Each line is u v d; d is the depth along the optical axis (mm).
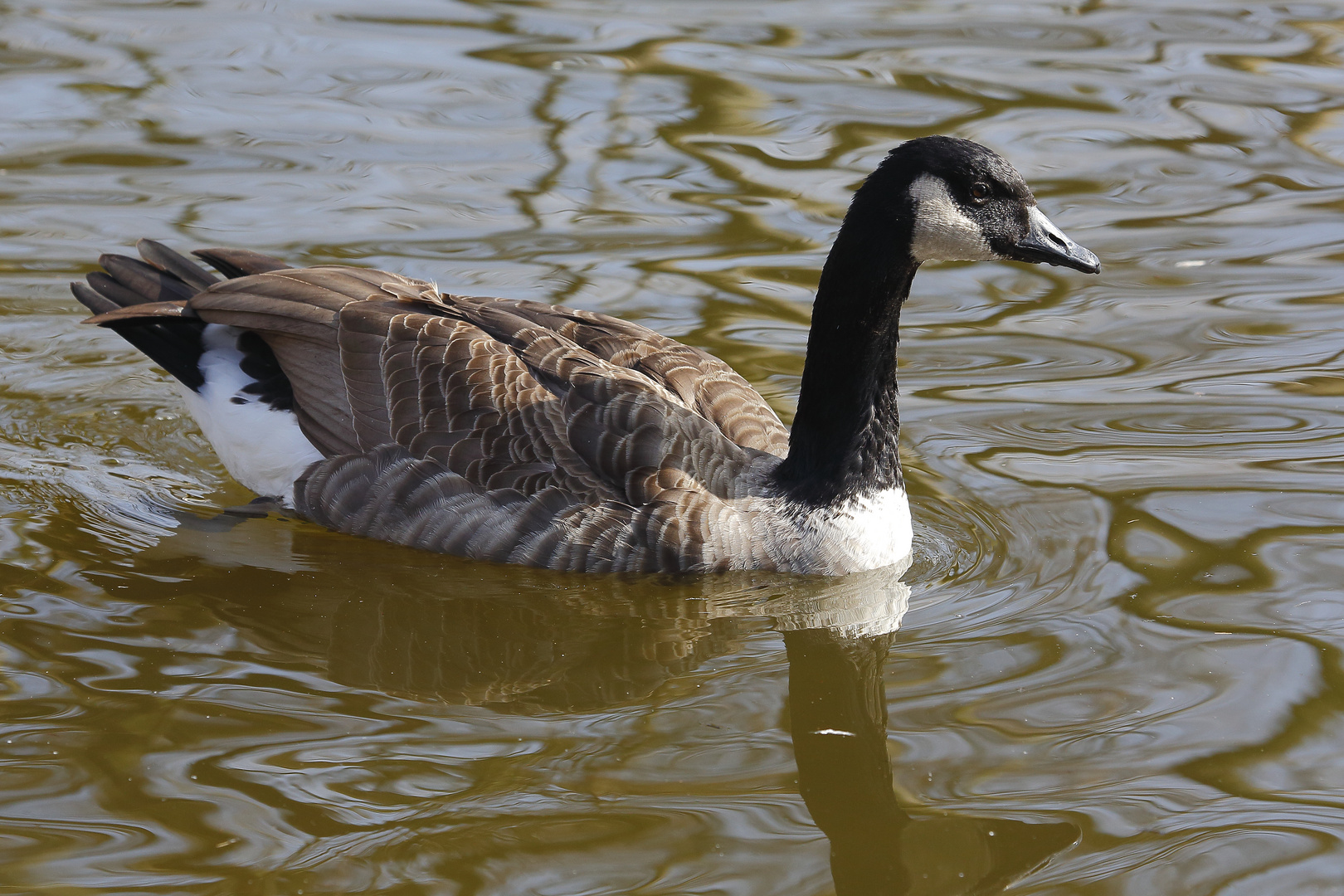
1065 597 11242
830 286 11805
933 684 10180
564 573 11727
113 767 8992
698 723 9766
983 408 14281
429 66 21219
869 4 24031
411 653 10641
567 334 12797
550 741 9469
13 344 15195
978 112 20141
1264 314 15867
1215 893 7996
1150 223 17781
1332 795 8812
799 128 19750
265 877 8008
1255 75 21250
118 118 19281
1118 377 14781
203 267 15750
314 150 18734
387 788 8875
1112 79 21203
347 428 12125
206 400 12844
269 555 11938
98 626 10758
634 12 23516
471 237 16922
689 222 17469
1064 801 8812
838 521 11922
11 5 22859
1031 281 17031
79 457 13469
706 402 12523
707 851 8336
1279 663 10203
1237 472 12953
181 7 23062
